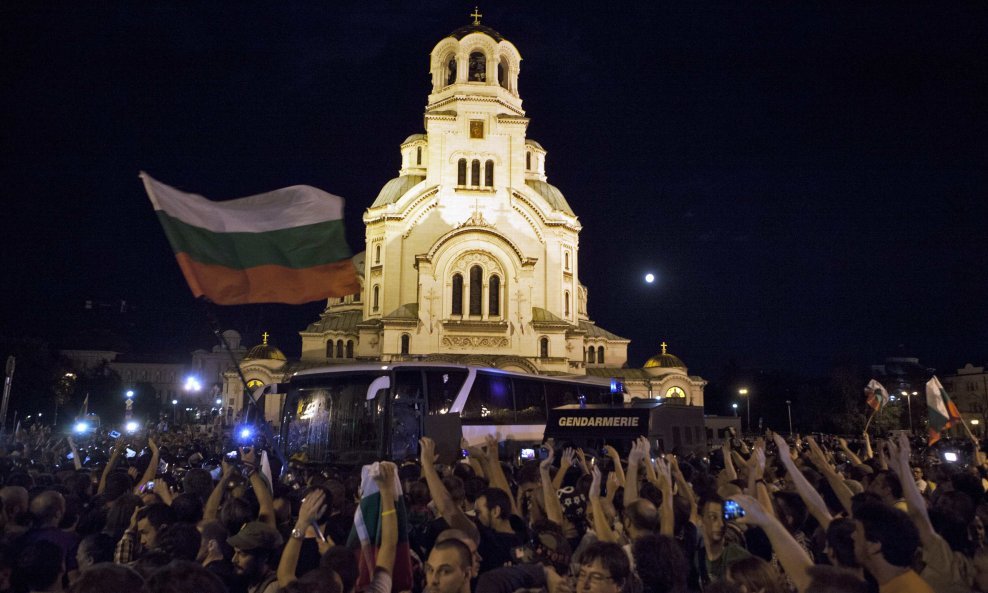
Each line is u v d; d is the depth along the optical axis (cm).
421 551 1058
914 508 826
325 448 2869
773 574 643
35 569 714
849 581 568
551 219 8338
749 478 1090
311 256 1420
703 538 973
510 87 8838
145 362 17725
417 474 1541
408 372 2989
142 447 3338
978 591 767
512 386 3431
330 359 8819
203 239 1346
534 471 1355
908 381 12088
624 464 1758
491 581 677
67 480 1437
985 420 13038
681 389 9338
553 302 8169
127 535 991
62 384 9869
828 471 1124
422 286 7512
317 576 640
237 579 853
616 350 10075
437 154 8219
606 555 651
